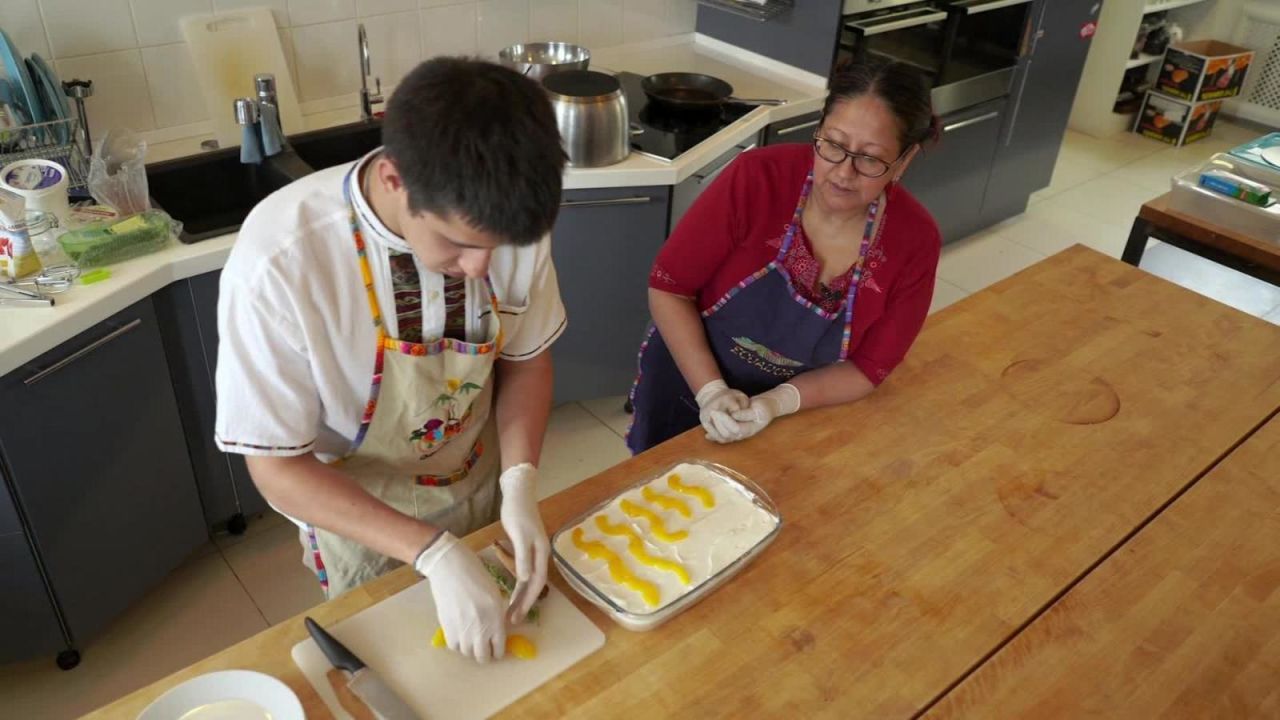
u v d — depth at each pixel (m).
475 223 0.88
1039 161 4.09
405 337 1.21
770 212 1.57
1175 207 2.49
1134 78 5.24
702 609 1.20
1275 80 5.18
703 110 2.71
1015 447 1.54
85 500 1.88
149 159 2.27
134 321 1.86
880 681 1.12
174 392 2.04
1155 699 1.14
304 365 1.12
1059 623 1.23
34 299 1.71
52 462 1.79
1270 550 1.38
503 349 1.37
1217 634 1.23
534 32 2.95
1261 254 2.29
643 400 1.93
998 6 3.35
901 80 1.34
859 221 1.54
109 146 2.10
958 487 1.45
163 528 2.12
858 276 1.56
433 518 1.45
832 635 1.18
